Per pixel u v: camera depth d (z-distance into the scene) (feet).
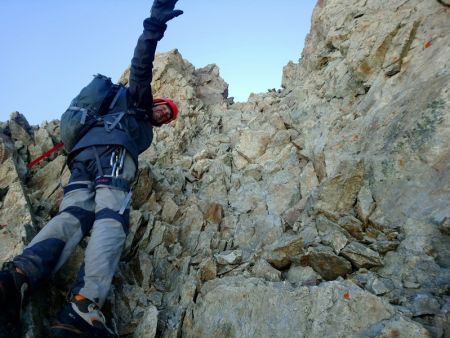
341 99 22.76
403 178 14.71
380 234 13.91
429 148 14.48
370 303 10.81
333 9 28.76
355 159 15.80
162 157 24.76
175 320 12.62
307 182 19.63
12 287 9.46
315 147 21.16
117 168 11.76
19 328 9.82
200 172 23.32
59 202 15.51
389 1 23.07
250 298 12.23
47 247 10.16
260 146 24.26
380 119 17.71
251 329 11.64
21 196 13.85
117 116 13.06
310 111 24.29
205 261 14.64
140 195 18.52
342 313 10.89
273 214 18.76
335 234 13.93
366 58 20.85
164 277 15.48
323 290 11.47
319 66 26.89
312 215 16.16
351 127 19.36
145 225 16.96
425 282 11.78
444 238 12.37
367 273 12.84
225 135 29.35
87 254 10.13
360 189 15.64
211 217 18.99
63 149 19.15
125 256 15.16
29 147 18.67
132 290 13.91
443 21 18.52
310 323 11.14
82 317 9.18
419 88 16.71
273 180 20.99
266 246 15.46
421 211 13.39
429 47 18.10
